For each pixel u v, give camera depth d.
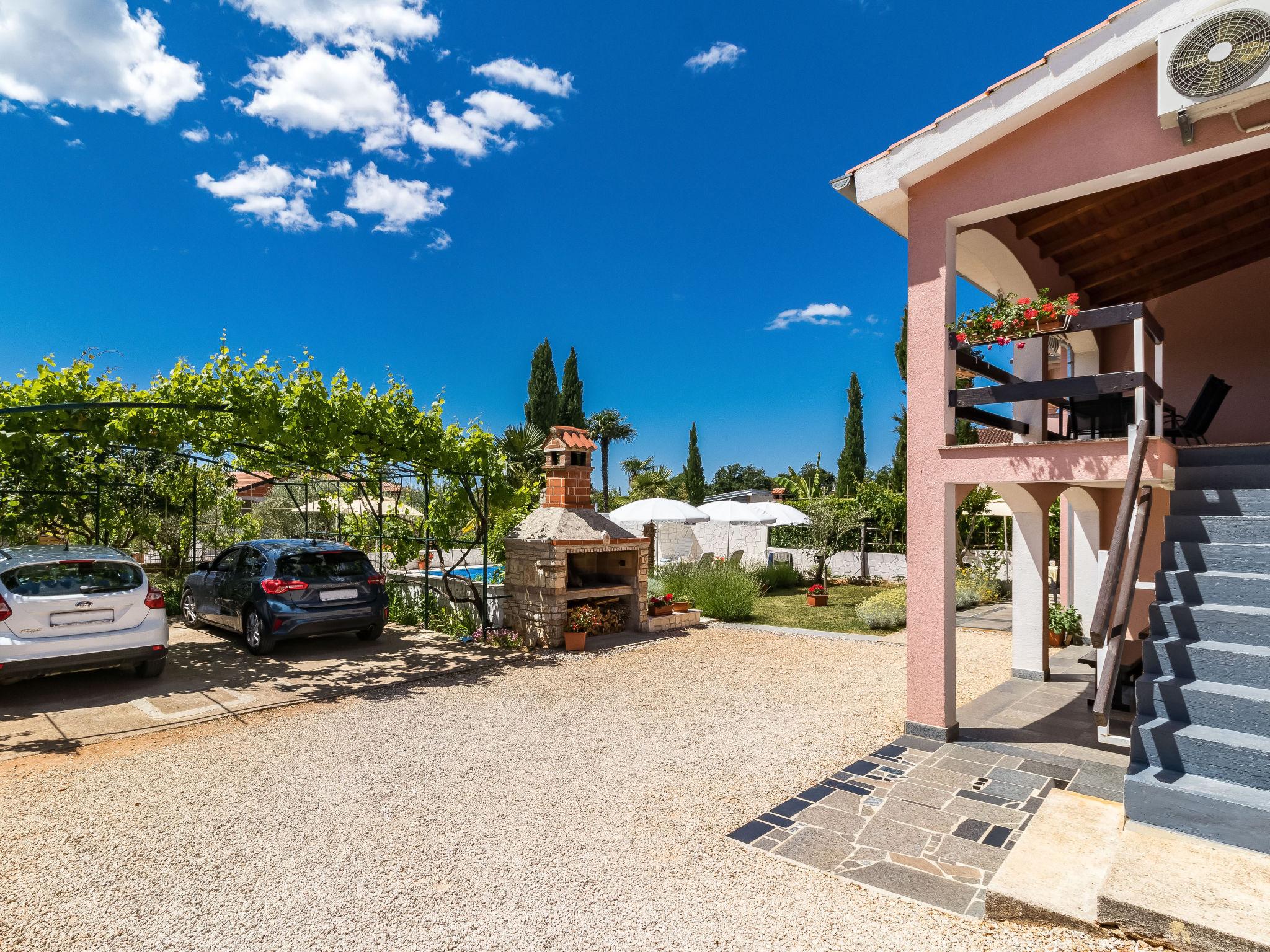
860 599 17.00
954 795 4.62
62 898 3.27
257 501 24.42
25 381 7.80
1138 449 4.76
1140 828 3.53
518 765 5.23
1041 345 7.57
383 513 13.12
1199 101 4.46
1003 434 9.57
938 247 6.05
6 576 6.86
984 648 10.37
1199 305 8.84
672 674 8.48
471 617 11.19
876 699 7.29
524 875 3.50
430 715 6.64
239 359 8.45
